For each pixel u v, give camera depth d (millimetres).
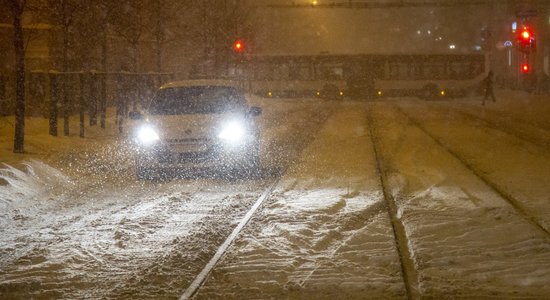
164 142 32125
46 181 31094
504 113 79312
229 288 15930
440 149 42844
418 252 18594
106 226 22578
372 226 21891
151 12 68312
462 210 24047
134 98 63906
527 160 36906
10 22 63531
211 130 32500
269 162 38219
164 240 20625
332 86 119000
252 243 19922
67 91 49406
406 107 95875
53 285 16438
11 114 58812
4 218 23969
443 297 14938
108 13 60281
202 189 29688
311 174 33469
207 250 19375
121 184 31312
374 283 16000
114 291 15820
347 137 52094
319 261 18016
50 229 22297
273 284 16125
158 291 15820
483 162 36406
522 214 23234
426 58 118000
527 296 14938
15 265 18234
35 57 66562
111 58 81438
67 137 48250
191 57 93812
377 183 30328
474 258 17984
